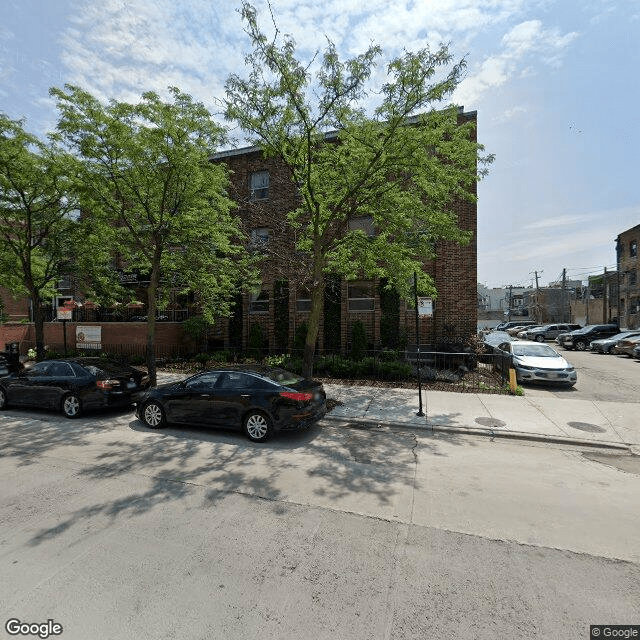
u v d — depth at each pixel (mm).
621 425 7922
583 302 47969
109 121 10109
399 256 10680
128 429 7828
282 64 8273
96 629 2627
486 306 93562
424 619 2736
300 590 3041
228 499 4684
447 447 6785
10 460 6051
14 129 11484
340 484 5152
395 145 8766
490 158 9453
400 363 13297
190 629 2627
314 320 10148
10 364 11961
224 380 7477
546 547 3684
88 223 13242
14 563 3373
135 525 4047
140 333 18031
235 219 14695
